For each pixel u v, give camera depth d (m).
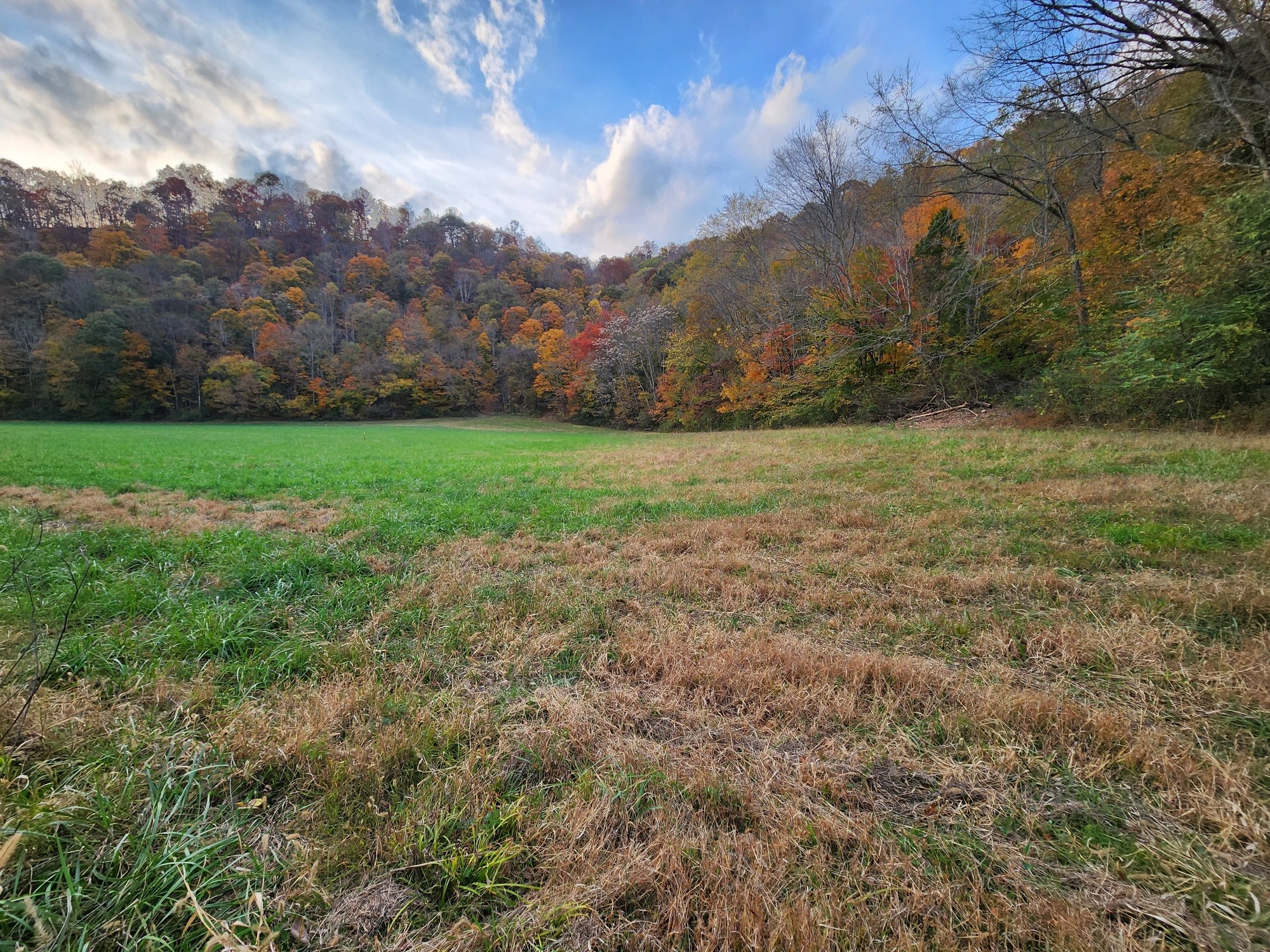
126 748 2.07
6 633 3.04
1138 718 2.33
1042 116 14.45
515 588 4.23
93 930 1.40
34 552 4.48
